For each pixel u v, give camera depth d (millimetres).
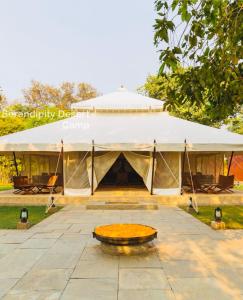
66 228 8852
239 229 8672
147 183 14336
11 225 9281
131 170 19812
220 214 8852
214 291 4516
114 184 18844
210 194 14578
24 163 18516
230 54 3857
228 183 14672
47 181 16141
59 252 6480
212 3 3586
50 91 43875
